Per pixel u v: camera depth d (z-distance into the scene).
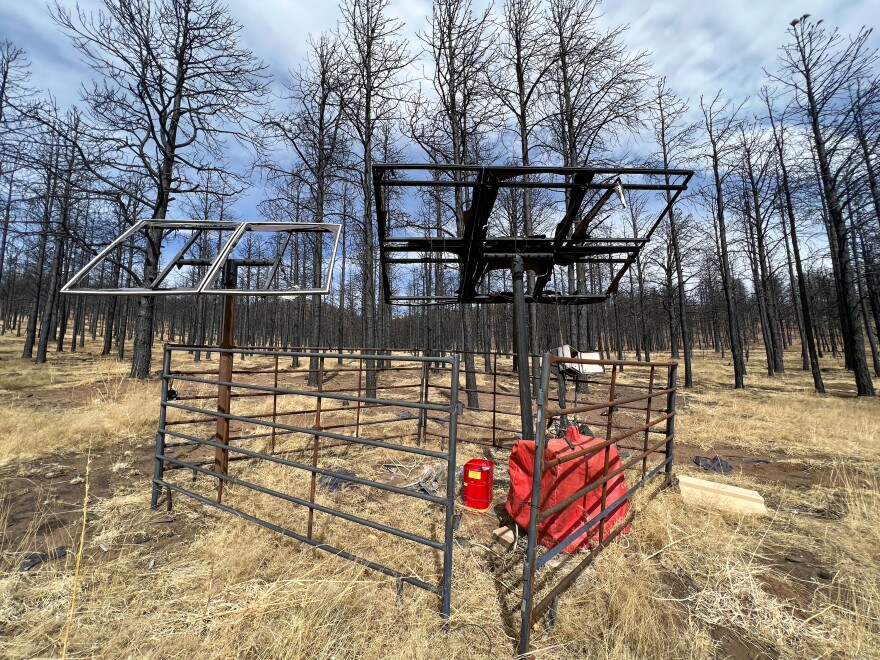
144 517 3.44
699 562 2.93
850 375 20.70
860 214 13.09
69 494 3.89
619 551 2.96
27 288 31.55
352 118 11.73
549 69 11.07
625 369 21.16
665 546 3.02
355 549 2.93
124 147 12.18
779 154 15.84
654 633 2.08
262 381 13.20
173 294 3.19
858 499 3.94
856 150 11.75
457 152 10.16
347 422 7.16
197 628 2.15
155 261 12.78
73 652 1.99
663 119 15.80
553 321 25.38
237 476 4.32
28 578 2.55
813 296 25.23
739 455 5.80
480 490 3.68
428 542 2.30
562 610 2.32
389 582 2.58
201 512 3.54
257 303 36.91
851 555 3.04
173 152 13.74
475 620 2.25
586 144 12.05
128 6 11.50
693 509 3.74
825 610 2.40
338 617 2.21
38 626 2.12
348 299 37.09
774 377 19.91
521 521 3.13
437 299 5.15
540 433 2.13
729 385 16.61
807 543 3.22
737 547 3.09
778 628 2.28
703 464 5.20
